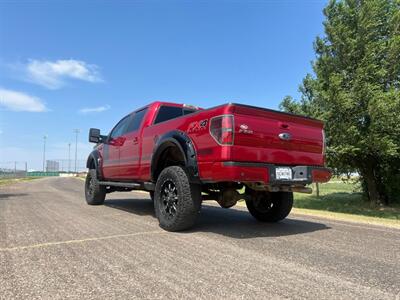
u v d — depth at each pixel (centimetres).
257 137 454
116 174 745
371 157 1312
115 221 598
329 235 504
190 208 488
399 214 1213
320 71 1314
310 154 519
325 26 1312
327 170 535
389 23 1280
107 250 394
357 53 1252
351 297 263
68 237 461
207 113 463
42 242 431
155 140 581
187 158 482
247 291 272
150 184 604
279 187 485
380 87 1196
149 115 644
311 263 352
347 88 1227
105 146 812
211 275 310
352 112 1190
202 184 506
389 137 1163
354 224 621
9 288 277
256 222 618
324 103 1215
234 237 476
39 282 290
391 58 1201
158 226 552
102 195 844
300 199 1662
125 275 308
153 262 348
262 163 455
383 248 423
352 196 1761
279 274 315
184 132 505
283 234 505
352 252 400
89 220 607
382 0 1280
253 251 398
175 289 275
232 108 437
